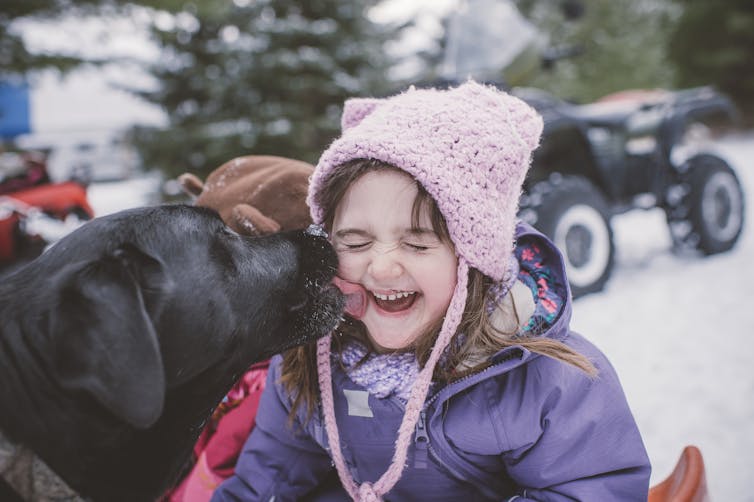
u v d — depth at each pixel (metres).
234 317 1.25
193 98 7.91
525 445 1.23
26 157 5.37
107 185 13.31
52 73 7.75
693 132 5.83
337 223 1.30
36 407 1.04
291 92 7.46
